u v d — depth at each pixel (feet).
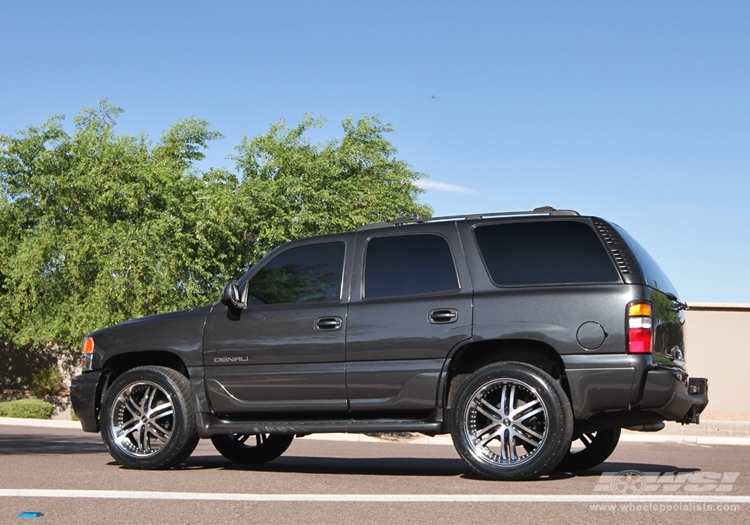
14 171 83.05
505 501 19.02
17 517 17.21
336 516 17.30
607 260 23.20
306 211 81.76
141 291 74.54
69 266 79.05
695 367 80.33
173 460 26.40
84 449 37.78
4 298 87.35
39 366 101.91
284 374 25.40
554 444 22.38
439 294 24.36
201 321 26.81
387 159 94.68
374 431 24.39
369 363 24.57
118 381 27.09
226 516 17.37
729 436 64.03
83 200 81.30
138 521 16.84
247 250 82.33
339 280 25.66
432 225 25.34
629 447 51.42
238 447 30.42
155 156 87.61
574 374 22.54
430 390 23.91
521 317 23.20
